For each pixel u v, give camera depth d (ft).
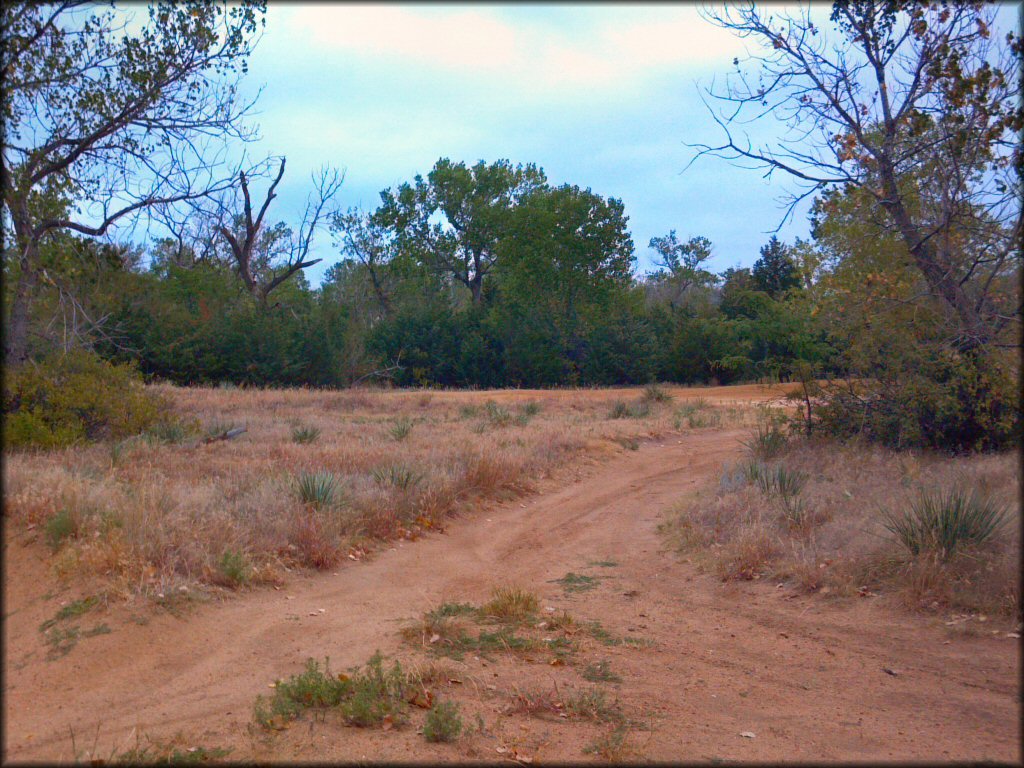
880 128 43.96
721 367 151.43
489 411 81.20
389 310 190.08
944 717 17.17
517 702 18.17
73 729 15.96
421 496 38.78
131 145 50.57
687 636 23.40
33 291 49.19
